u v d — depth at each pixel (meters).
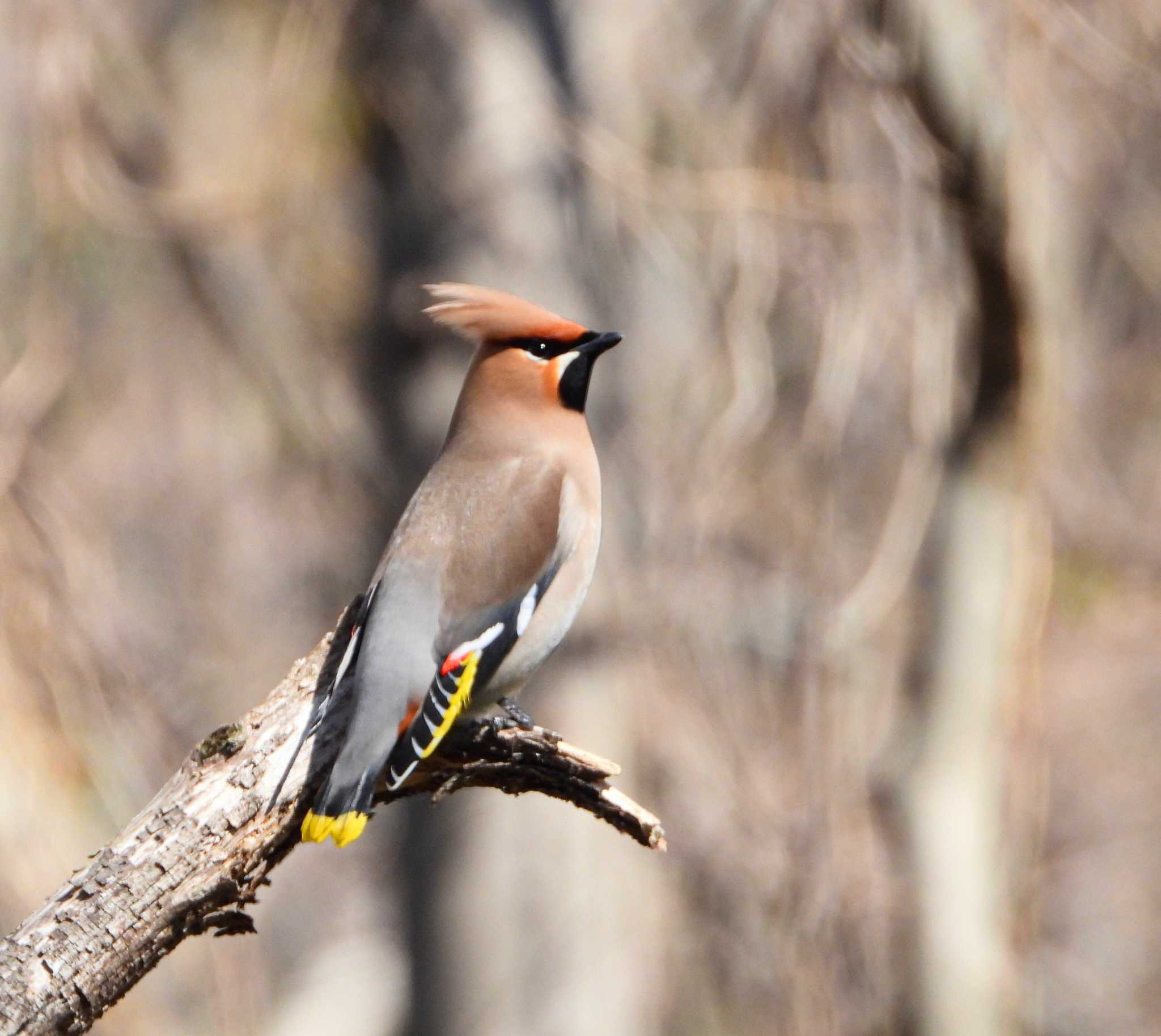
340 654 8.59
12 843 11.15
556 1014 15.50
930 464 13.27
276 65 13.62
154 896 7.35
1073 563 17.14
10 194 13.39
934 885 14.02
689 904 14.43
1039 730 14.38
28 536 11.84
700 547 13.73
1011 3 13.22
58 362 12.59
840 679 13.43
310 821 7.82
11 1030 7.08
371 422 15.69
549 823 15.74
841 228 13.15
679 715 13.90
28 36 13.12
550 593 9.43
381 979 19.33
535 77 14.57
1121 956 21.31
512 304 10.02
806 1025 13.41
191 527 18.20
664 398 14.52
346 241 15.59
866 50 12.98
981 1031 13.96
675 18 14.06
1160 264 14.34
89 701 11.84
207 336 16.56
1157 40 13.59
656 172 12.87
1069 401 15.24
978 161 13.05
